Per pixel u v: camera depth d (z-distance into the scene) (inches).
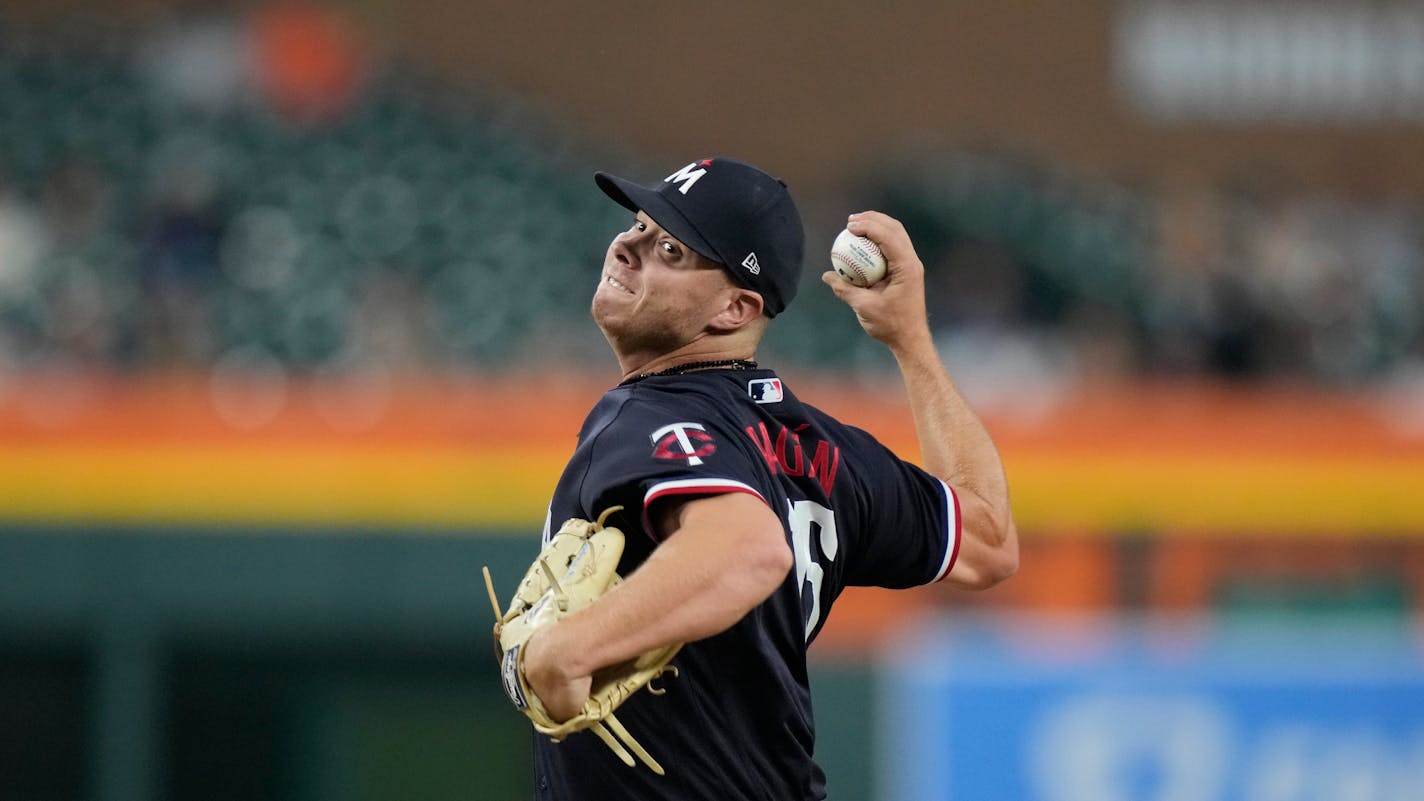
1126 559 973.8
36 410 957.8
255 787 970.1
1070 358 1663.4
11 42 2150.6
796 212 344.2
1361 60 2246.6
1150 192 2231.8
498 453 959.0
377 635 954.7
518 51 2266.2
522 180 2041.1
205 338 1566.2
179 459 949.8
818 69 2273.6
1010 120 2265.0
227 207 1834.4
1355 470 979.3
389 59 2234.3
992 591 964.6
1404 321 1892.2
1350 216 2193.7
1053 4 2263.8
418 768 984.9
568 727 289.0
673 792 319.0
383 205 1902.1
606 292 339.3
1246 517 976.3
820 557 339.0
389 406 978.1
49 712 960.9
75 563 943.0
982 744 894.4
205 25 2162.9
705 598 282.0
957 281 1734.7
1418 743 892.0
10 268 1642.5
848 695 943.7
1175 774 887.1
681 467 298.4
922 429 398.0
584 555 299.4
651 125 2272.4
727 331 337.7
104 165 1929.1
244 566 947.3
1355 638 949.8
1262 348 1624.0
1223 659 904.3
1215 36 2256.4
